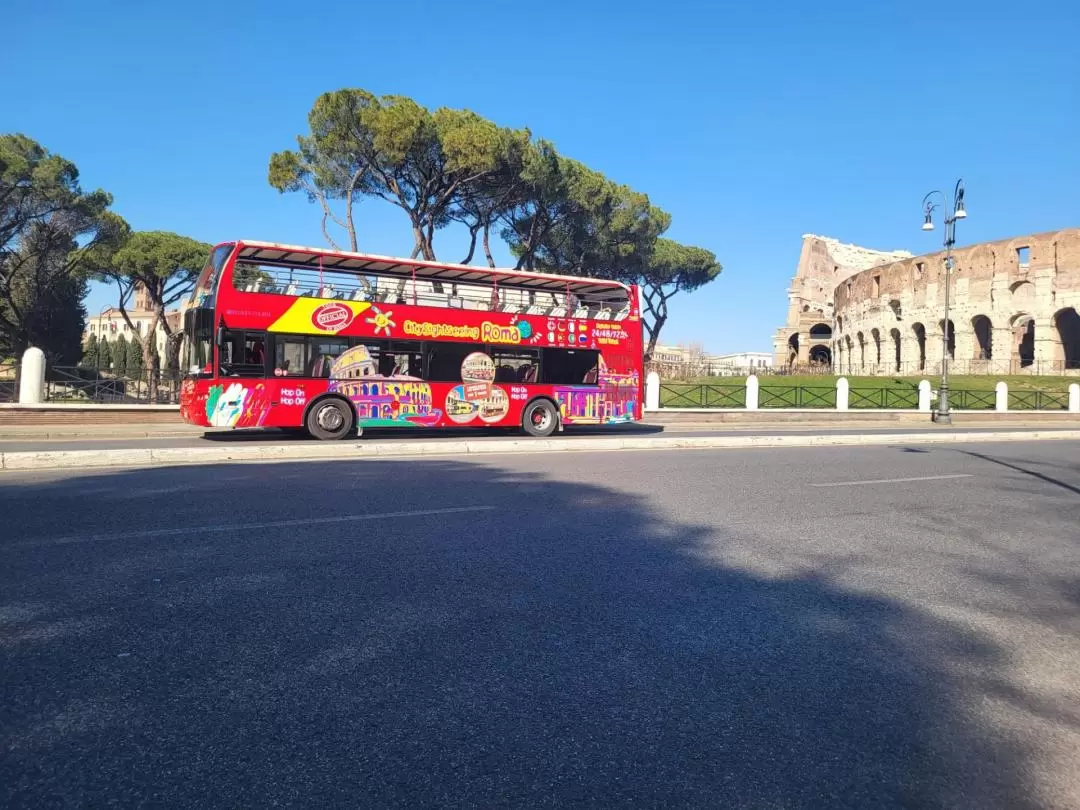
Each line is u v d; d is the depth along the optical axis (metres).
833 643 4.02
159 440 15.49
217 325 15.03
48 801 2.40
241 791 2.49
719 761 2.78
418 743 2.83
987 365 63.50
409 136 26.50
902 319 72.81
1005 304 63.00
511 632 4.02
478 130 27.34
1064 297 58.97
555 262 40.28
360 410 16.27
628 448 14.55
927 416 30.83
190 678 3.33
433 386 17.09
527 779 2.61
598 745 2.86
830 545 6.30
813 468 11.66
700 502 8.15
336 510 7.13
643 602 4.61
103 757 2.67
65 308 44.00
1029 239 61.41
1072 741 3.03
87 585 4.62
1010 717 3.22
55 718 2.94
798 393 31.05
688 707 3.20
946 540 6.64
